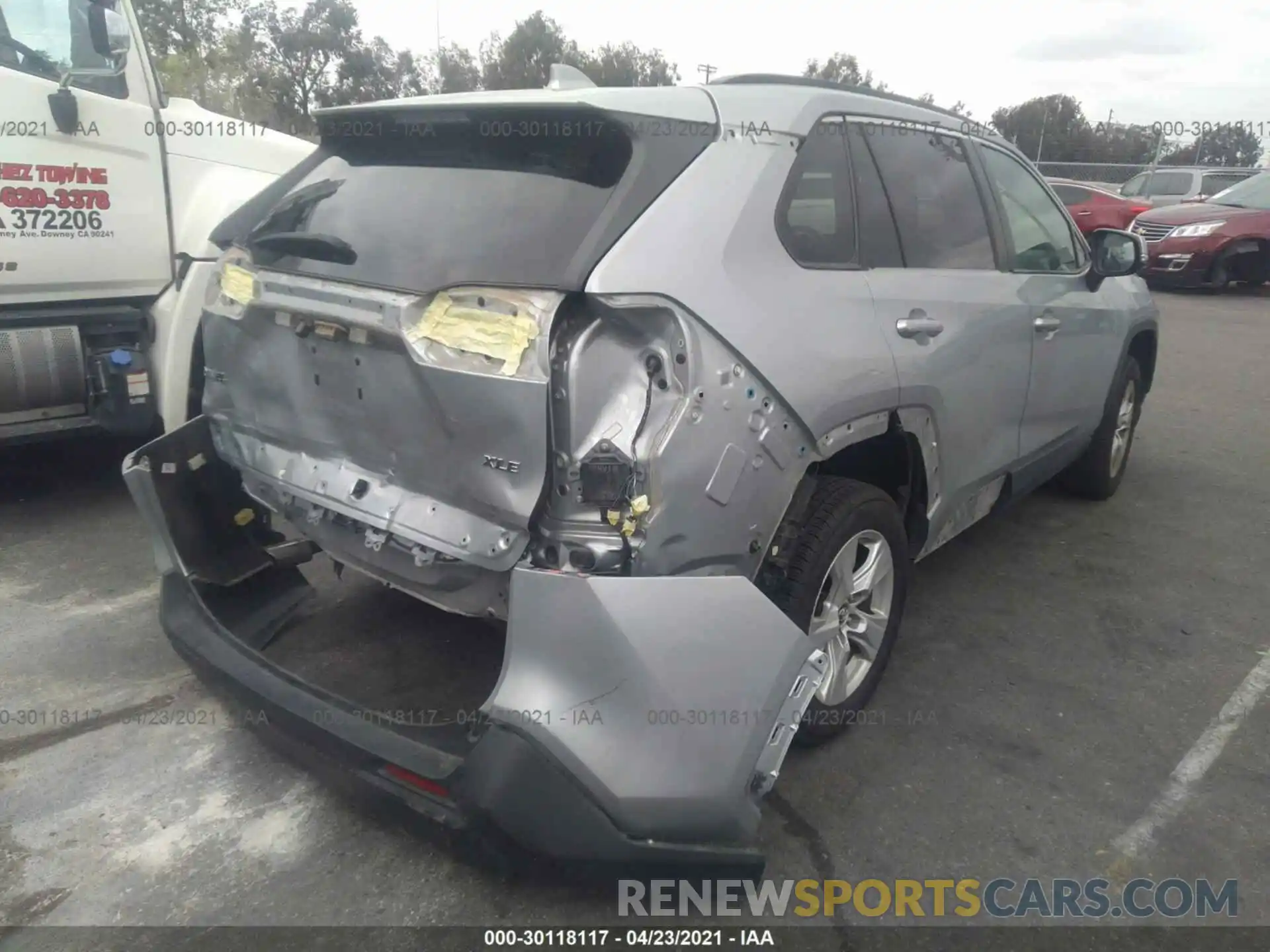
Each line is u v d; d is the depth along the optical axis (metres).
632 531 2.20
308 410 2.77
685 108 2.57
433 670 3.36
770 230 2.61
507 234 2.36
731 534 2.38
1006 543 4.89
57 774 2.91
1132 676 3.64
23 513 4.90
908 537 3.44
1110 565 4.64
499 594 2.51
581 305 2.22
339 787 2.54
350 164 2.98
